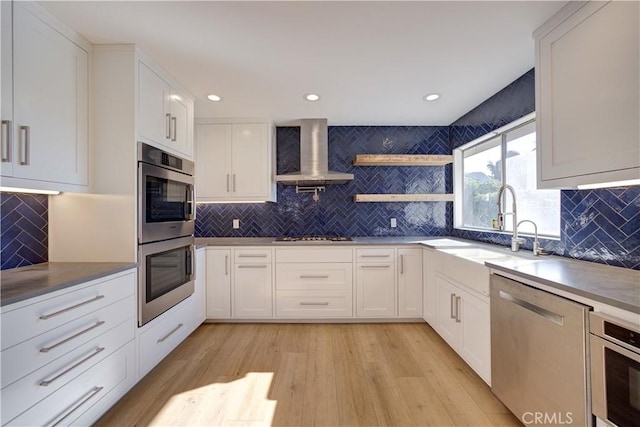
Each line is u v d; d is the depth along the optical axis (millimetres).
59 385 1292
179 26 1658
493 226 2766
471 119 3035
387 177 3561
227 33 1726
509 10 1526
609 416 1013
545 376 1289
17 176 1392
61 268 1644
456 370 2068
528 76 2209
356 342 2518
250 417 1605
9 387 1101
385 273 2936
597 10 1307
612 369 1003
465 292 2055
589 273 1421
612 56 1242
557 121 1536
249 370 2078
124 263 1793
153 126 2029
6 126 1351
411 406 1691
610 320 1009
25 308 1158
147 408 1676
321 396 1785
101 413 1527
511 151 2621
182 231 2379
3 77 1338
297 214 3535
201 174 3230
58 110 1597
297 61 2047
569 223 1893
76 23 1624
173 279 2252
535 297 1351
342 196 3547
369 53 1949
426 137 3547
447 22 1631
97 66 1829
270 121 3244
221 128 3223
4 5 1341
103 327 1555
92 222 1829
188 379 1969
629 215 1522
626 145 1191
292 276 2938
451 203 3559
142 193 1869
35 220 1789
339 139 3537
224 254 2943
